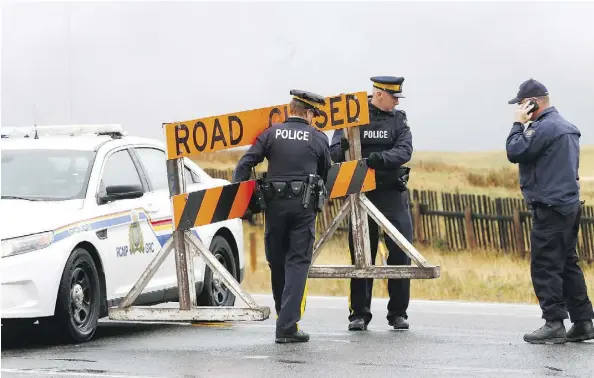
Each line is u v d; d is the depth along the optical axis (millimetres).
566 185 18812
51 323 18562
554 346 18609
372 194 21359
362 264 21000
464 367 16297
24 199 19484
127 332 20953
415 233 41594
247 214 19734
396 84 21031
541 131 18750
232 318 19062
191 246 19344
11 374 15586
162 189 22016
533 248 19125
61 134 21891
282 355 17484
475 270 35344
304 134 19031
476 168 65062
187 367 16219
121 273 20109
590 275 35500
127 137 21938
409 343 19000
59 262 18266
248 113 19438
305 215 18906
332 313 24844
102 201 19875
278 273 19594
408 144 21062
